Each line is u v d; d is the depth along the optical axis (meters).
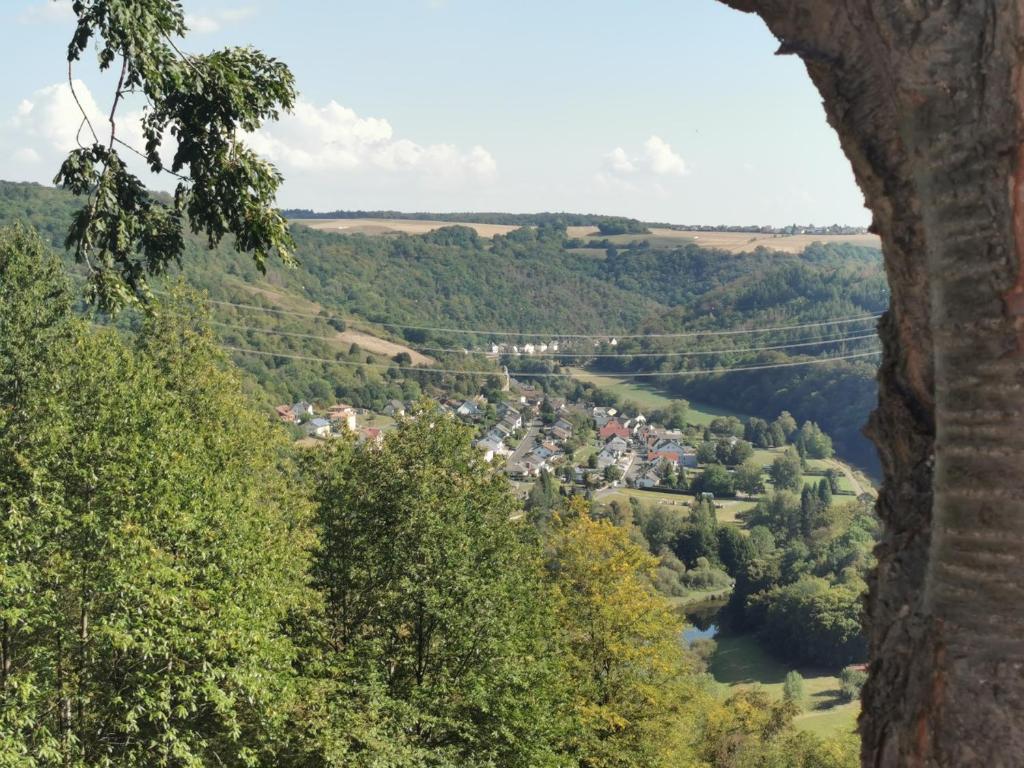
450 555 18.27
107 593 12.70
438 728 17.56
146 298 9.32
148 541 12.88
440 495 19.50
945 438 2.69
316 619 18.19
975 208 2.57
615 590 23.80
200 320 24.77
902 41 2.63
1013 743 2.51
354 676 17.42
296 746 15.11
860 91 2.99
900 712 2.82
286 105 9.34
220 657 13.11
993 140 2.53
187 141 9.00
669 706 23.48
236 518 15.26
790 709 38.41
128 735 12.76
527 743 17.84
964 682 2.59
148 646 12.15
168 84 8.64
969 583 2.60
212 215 9.12
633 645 23.77
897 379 3.19
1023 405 2.53
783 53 3.08
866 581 3.24
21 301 17.19
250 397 26.95
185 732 13.10
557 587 23.19
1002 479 2.55
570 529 24.72
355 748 15.73
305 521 24.53
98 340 17.17
